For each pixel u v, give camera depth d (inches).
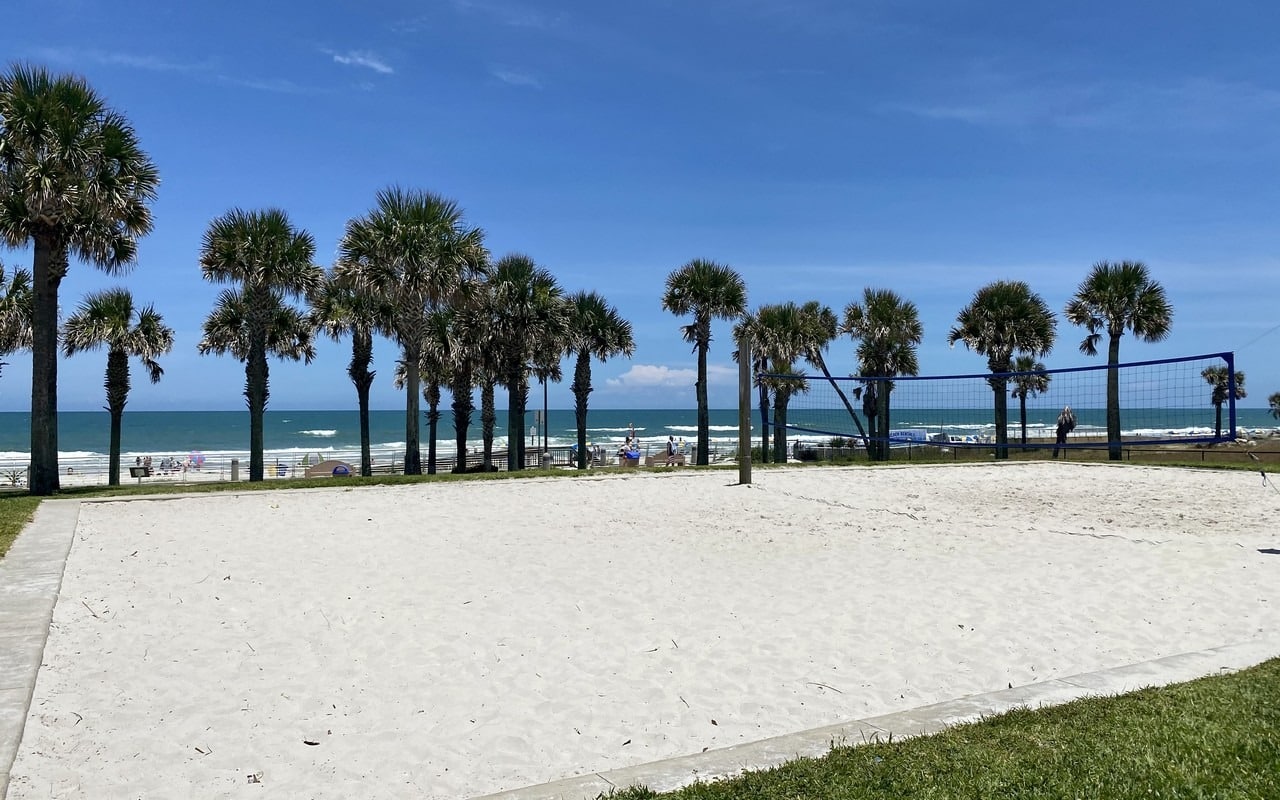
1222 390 1945.1
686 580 289.1
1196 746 132.6
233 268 773.9
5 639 207.0
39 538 348.8
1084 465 785.6
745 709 177.3
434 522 412.2
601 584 282.4
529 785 142.6
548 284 961.5
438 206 788.6
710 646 217.9
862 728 152.5
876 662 206.4
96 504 478.6
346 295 1000.2
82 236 613.9
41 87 569.9
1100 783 119.8
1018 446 635.5
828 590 275.7
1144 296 1028.5
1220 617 240.5
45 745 152.1
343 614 242.2
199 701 176.7
